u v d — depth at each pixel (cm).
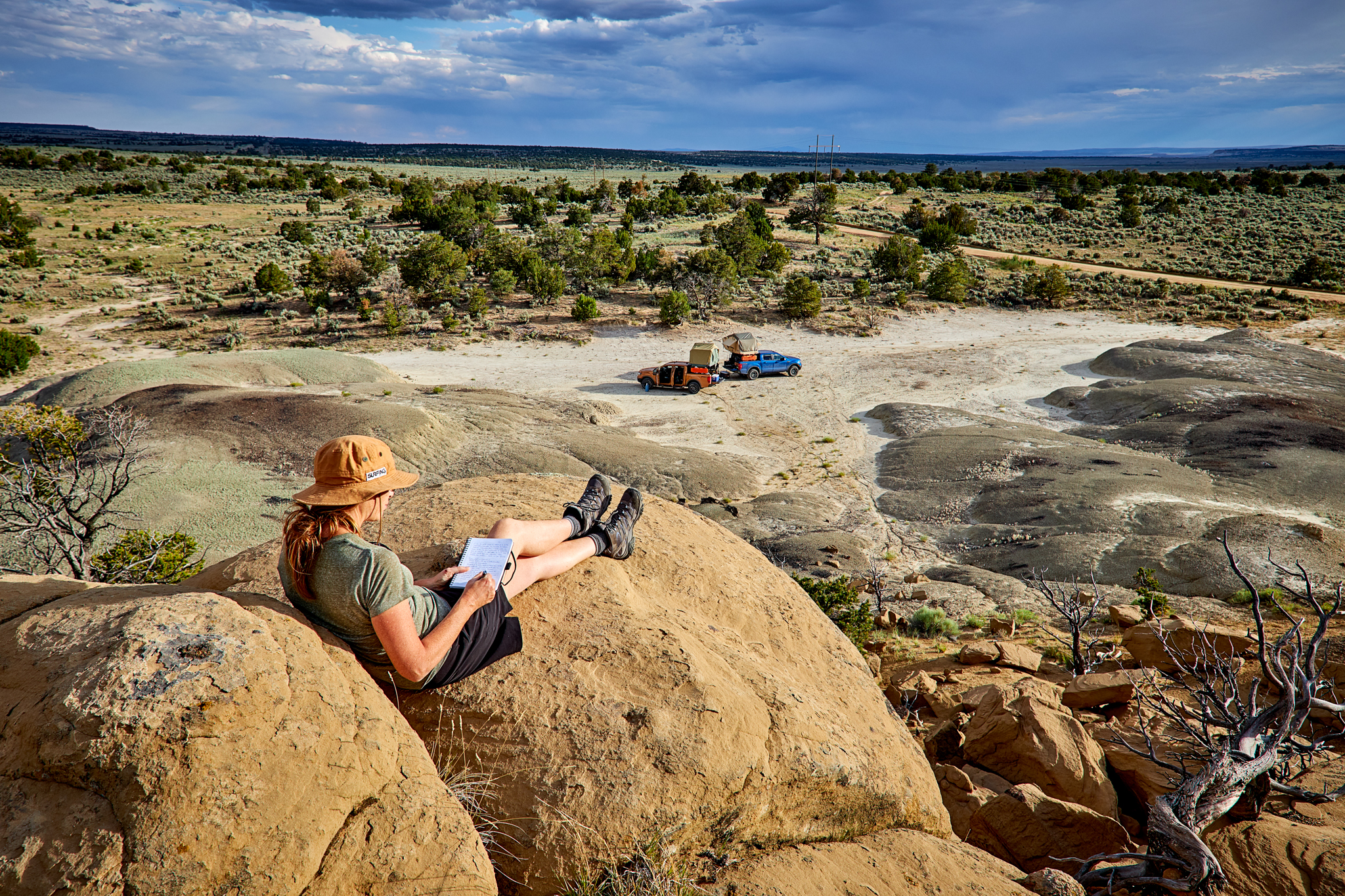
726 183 19588
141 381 4047
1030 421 4147
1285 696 478
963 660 1229
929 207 12312
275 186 14300
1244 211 11262
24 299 6297
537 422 3941
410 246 8762
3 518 1576
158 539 1645
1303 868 436
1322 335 5375
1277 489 2838
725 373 4988
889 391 4697
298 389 4356
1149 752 643
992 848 520
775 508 3034
